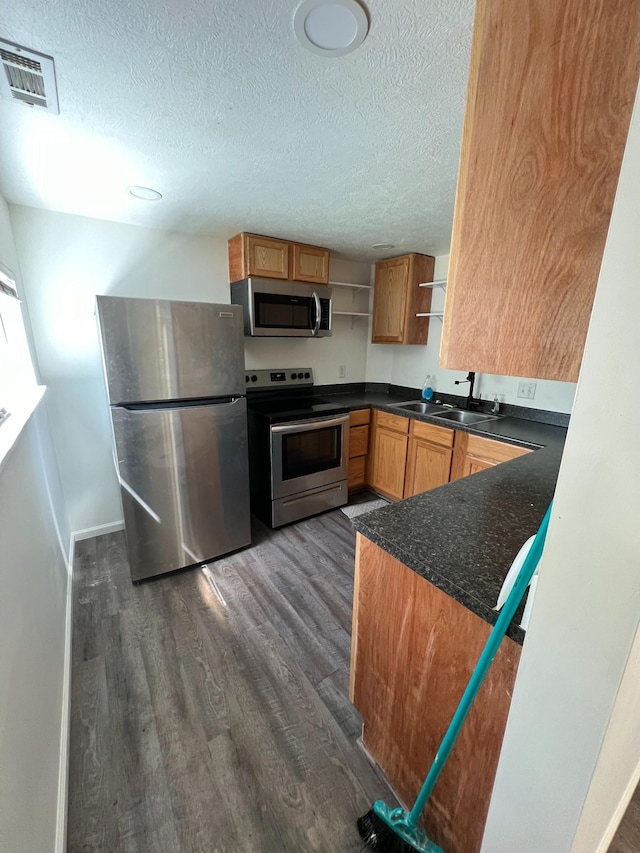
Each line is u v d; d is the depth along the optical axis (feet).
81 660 5.38
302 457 9.36
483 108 2.01
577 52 1.60
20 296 6.87
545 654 1.95
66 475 8.23
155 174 5.59
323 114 4.10
